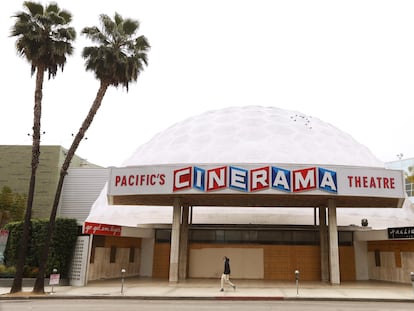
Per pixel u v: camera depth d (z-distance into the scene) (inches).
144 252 1027.3
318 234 983.0
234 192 749.3
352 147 1285.7
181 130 1317.7
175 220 814.5
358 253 997.8
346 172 759.7
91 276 856.3
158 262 1008.9
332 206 810.2
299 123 1310.3
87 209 1819.6
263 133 1226.6
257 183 751.1
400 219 1098.1
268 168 757.3
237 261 972.6
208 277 965.8
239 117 1328.7
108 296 618.8
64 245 821.2
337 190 750.5
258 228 983.0
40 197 1788.9
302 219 1036.5
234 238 989.2
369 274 987.9
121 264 960.9
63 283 793.6
